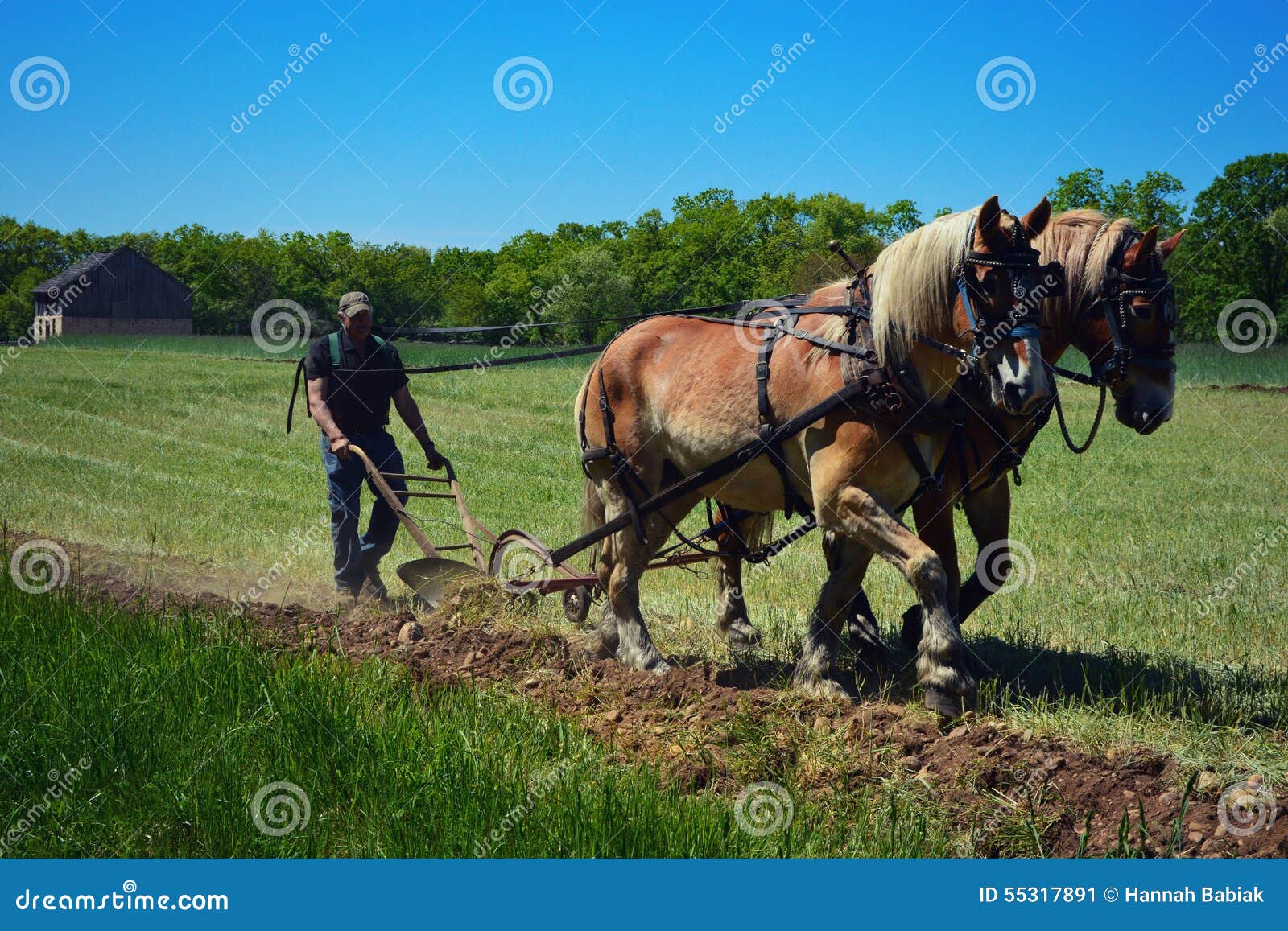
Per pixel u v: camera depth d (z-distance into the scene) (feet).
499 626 22.07
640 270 208.54
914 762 15.05
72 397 83.25
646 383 20.27
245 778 14.17
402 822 12.92
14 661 17.76
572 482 43.78
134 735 14.97
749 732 15.98
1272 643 21.50
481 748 15.05
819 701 17.34
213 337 182.09
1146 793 14.06
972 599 19.75
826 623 18.19
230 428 66.28
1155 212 154.71
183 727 15.44
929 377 16.71
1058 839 13.33
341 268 230.07
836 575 18.15
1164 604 24.43
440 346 140.05
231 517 35.68
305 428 67.00
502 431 63.98
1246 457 53.21
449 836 12.57
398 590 27.22
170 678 16.85
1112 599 24.97
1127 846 12.78
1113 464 50.55
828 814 13.74
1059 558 29.71
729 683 19.92
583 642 21.91
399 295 228.22
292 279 230.07
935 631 16.47
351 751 14.74
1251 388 100.68
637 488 20.62
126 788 13.80
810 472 17.40
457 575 23.86
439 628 22.22
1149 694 17.70
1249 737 15.87
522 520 34.68
